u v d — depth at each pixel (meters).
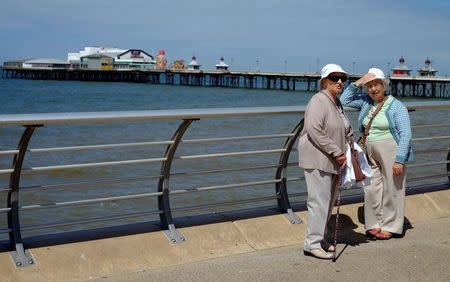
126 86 113.38
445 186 7.62
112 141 21.30
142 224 5.38
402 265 4.95
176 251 5.13
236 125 26.33
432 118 31.70
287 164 6.03
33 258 4.59
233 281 4.52
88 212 10.31
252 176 13.66
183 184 12.84
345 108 5.86
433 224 6.45
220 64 122.75
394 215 5.79
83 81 138.38
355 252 5.30
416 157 16.09
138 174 14.55
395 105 5.65
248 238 5.54
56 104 58.47
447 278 4.68
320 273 4.73
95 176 14.54
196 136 22.53
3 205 11.62
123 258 4.88
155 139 21.64
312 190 5.02
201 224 5.51
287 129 25.17
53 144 20.88
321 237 5.09
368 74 5.67
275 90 103.81
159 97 76.94
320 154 4.94
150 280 4.54
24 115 4.21
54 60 168.25
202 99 75.44
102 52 192.75
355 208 6.45
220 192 11.83
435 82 83.12
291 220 5.93
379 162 5.79
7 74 156.38
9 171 4.49
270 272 4.73
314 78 99.62
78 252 4.76
